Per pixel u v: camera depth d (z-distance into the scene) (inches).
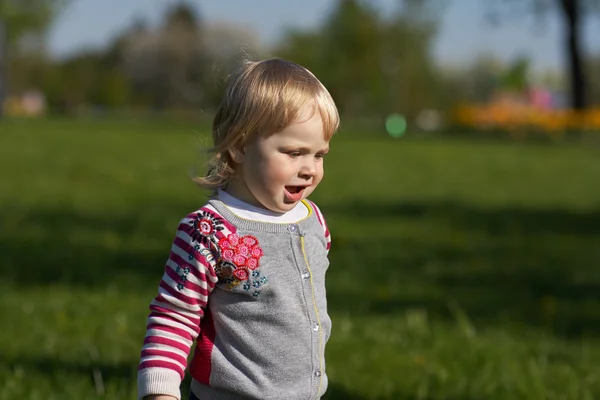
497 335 261.7
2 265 351.9
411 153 1120.8
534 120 1632.6
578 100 1775.3
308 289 123.1
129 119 2610.7
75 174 770.2
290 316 121.1
